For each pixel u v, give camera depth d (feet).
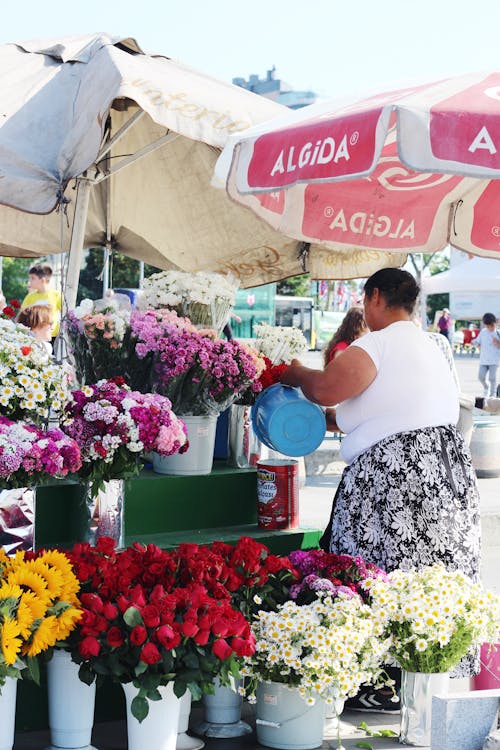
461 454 12.08
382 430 11.87
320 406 12.98
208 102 13.00
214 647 9.12
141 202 20.01
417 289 12.43
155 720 9.38
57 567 9.39
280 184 10.12
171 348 11.97
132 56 14.29
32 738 10.24
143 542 12.06
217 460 14.07
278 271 19.56
